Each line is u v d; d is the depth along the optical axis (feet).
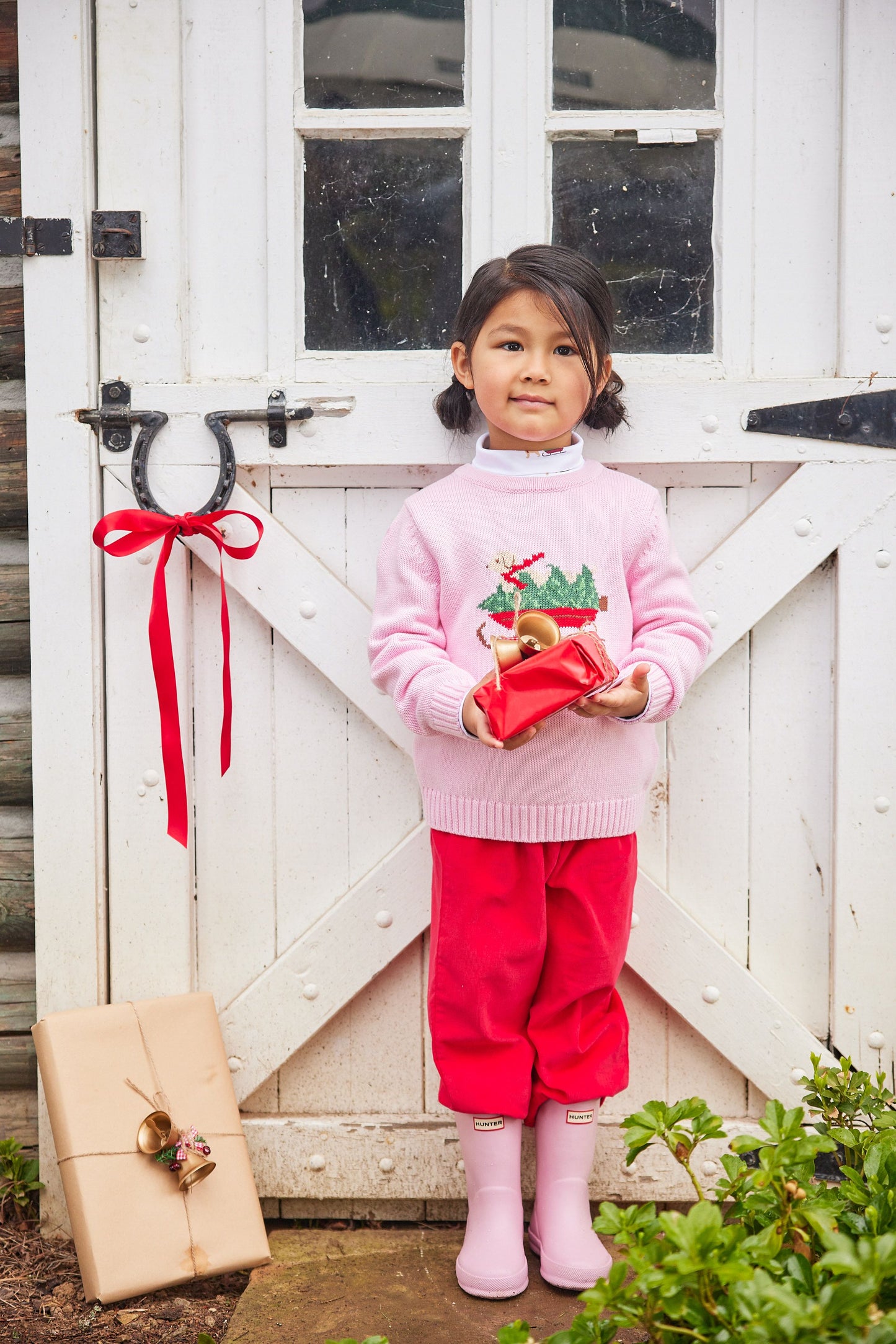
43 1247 5.57
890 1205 3.98
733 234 5.55
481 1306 4.92
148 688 5.71
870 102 5.40
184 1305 5.05
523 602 4.90
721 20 5.48
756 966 5.78
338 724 5.77
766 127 5.50
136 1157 5.17
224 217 5.61
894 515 5.52
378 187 5.63
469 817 4.89
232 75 5.54
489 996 5.04
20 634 5.86
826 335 5.57
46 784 5.70
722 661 5.70
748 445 5.54
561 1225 5.04
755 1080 5.70
